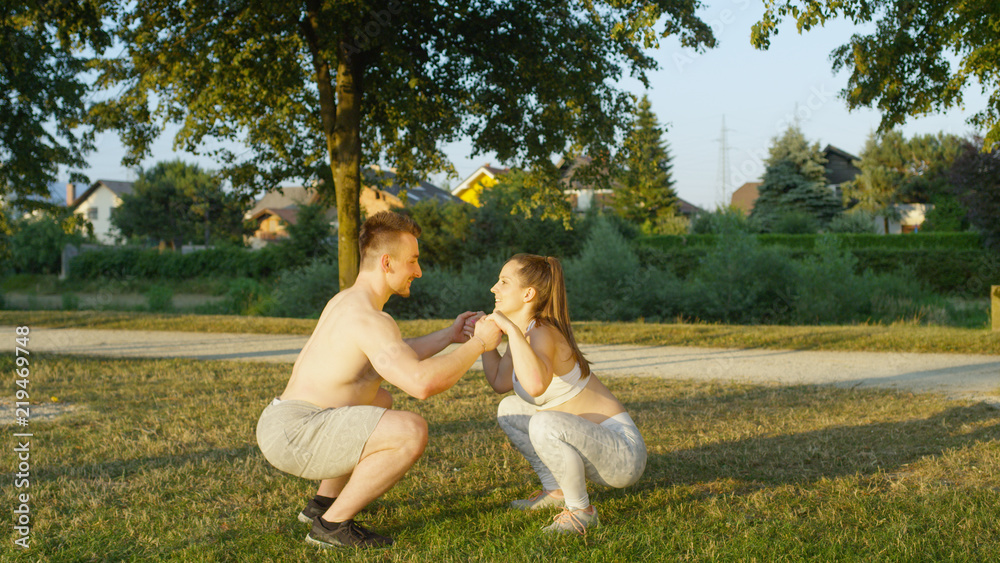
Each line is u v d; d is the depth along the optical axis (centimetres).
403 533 329
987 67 873
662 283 1906
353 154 1188
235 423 570
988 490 371
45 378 812
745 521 334
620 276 1881
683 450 478
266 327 1388
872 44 965
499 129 1328
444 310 1975
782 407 638
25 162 1641
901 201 4944
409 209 2586
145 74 1212
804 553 296
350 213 1184
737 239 1830
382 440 302
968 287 2455
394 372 295
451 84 1308
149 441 511
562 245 2489
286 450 303
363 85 1285
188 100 1312
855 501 362
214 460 462
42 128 1620
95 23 1116
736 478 413
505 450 483
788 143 4659
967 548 298
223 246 3709
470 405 647
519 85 1250
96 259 3772
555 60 1204
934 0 924
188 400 679
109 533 333
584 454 326
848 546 306
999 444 470
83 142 1636
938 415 584
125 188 6638
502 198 2548
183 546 318
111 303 2650
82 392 724
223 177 1448
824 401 664
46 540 322
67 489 398
